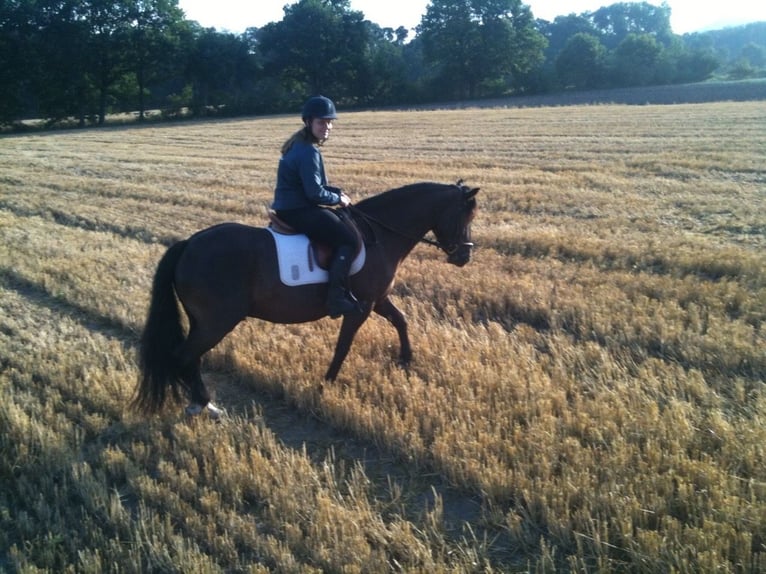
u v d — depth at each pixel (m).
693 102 54.44
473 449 4.83
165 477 4.82
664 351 6.75
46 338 7.57
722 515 3.95
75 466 4.86
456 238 6.23
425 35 75.12
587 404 5.41
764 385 5.70
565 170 18.56
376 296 5.92
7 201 16.55
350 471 4.94
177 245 5.43
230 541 4.04
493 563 3.92
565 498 4.29
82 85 55.91
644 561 3.68
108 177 20.92
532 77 77.25
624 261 9.76
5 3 53.97
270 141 33.78
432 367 6.34
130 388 6.14
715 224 11.88
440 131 32.97
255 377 6.37
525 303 8.07
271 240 5.45
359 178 17.83
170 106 66.75
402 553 3.93
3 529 4.34
